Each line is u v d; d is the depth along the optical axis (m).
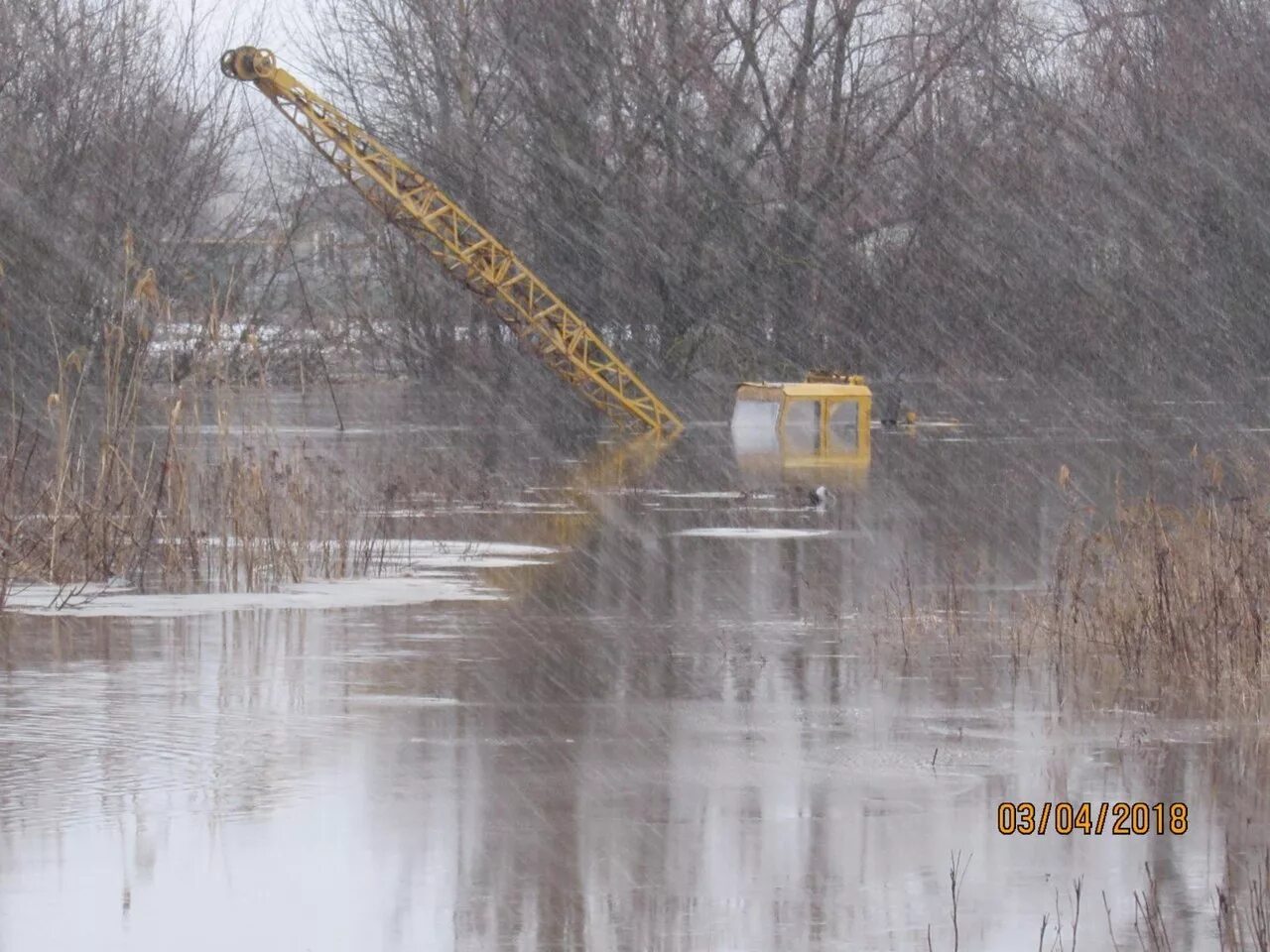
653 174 160.62
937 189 161.75
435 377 166.38
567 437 129.50
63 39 122.06
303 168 160.62
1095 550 53.56
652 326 161.62
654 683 39.41
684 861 26.16
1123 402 150.62
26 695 37.03
